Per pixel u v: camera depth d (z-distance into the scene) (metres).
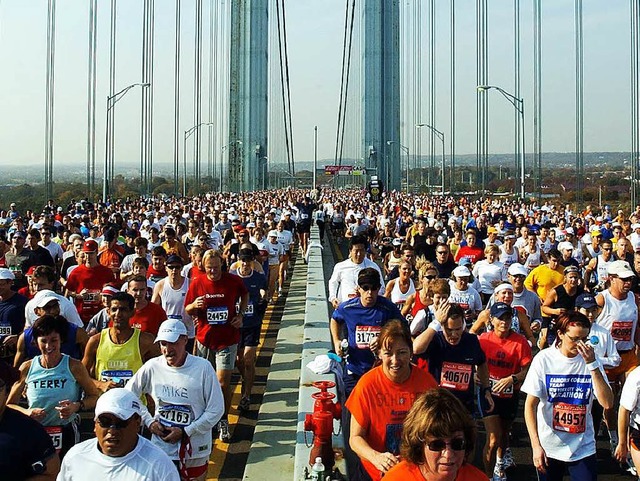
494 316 7.03
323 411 5.20
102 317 8.88
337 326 7.40
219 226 25.58
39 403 5.99
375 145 113.38
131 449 4.11
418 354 6.46
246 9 119.56
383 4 115.06
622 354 8.53
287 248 20.36
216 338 8.55
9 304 8.84
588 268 13.84
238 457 7.75
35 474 4.32
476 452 7.77
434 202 49.62
